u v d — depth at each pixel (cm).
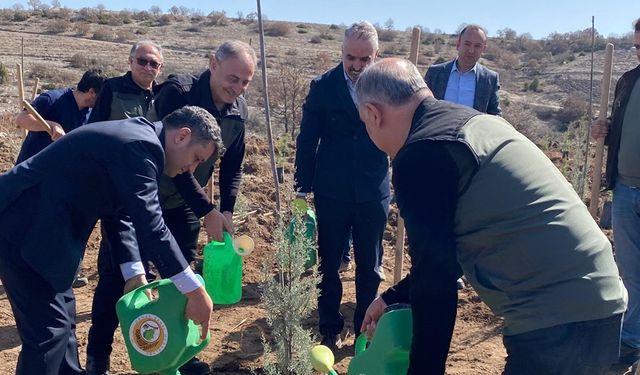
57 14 5784
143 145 298
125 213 361
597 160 554
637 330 438
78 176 298
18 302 313
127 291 358
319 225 455
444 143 236
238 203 718
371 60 422
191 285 308
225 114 420
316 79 443
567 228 242
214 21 5791
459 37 573
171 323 325
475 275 255
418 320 239
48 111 490
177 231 428
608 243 255
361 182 438
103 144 296
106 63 3459
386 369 285
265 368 397
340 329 470
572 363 242
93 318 404
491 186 238
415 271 236
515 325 248
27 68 3067
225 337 486
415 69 260
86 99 492
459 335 504
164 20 5806
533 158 249
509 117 1936
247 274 596
